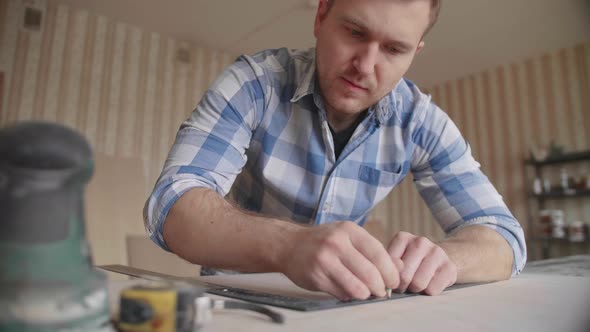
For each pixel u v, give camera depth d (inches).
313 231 18.0
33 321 8.2
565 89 117.9
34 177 8.4
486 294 19.8
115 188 98.7
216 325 11.5
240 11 103.7
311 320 12.8
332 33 27.0
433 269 20.0
